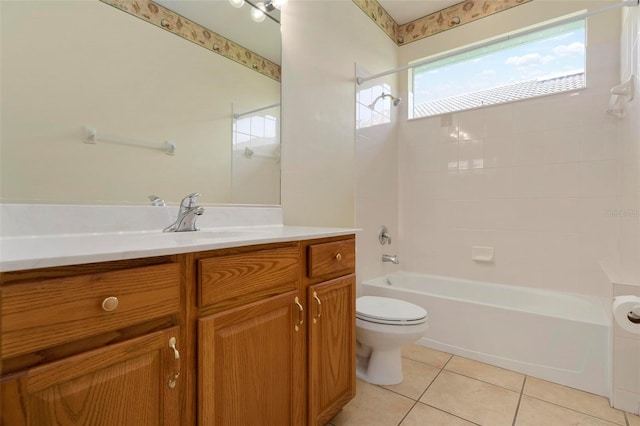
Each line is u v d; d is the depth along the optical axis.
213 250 0.81
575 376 1.60
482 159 2.43
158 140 1.22
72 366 0.56
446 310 2.01
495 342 1.84
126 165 1.13
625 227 1.82
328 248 1.23
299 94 1.81
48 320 0.53
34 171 0.93
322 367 1.18
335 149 2.07
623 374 1.42
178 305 0.73
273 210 1.62
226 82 1.46
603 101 2.00
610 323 1.50
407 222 2.77
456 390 1.58
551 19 2.20
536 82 2.30
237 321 0.86
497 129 2.37
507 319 1.80
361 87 2.33
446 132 2.59
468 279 2.48
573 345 1.62
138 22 1.17
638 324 1.29
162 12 1.24
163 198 1.23
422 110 2.76
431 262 2.65
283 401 1.01
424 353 1.99
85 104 1.03
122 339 0.63
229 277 0.84
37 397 0.52
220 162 1.43
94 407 0.58
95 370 0.59
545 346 1.69
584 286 2.06
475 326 1.91
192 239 0.95
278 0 1.64
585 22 2.09
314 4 1.92
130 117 1.14
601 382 1.54
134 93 1.15
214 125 1.41
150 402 0.67
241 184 1.52
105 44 1.08
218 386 0.81
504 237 2.33
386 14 2.67
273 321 0.98
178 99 1.29
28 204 0.90
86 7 1.04
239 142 1.51
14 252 0.57
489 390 1.58
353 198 2.24
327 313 1.21
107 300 0.60
